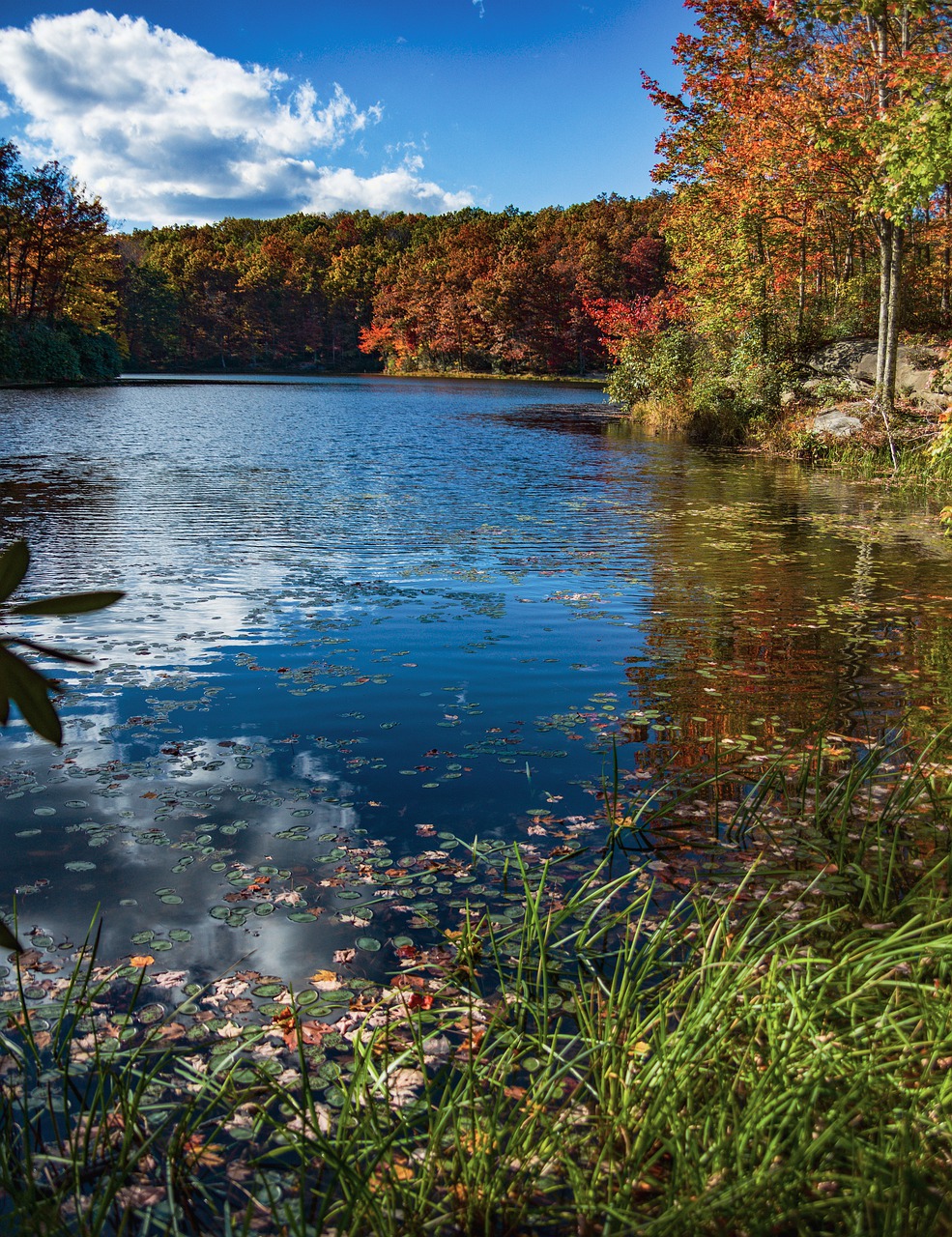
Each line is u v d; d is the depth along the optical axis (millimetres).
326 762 5195
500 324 79938
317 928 3629
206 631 7676
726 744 5473
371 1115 2561
